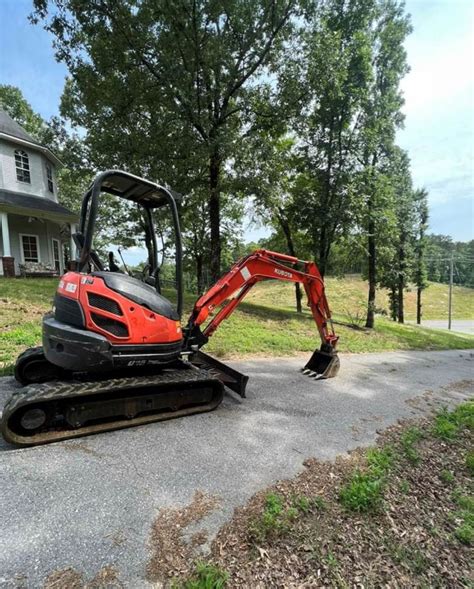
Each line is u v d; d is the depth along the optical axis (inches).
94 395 118.6
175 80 364.5
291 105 417.1
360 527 85.0
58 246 688.4
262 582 66.4
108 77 406.3
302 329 419.2
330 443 130.8
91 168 545.0
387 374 269.1
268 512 85.7
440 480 111.8
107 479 95.7
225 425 139.7
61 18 367.2
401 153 575.8
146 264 160.9
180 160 399.2
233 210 700.0
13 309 300.0
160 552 71.8
